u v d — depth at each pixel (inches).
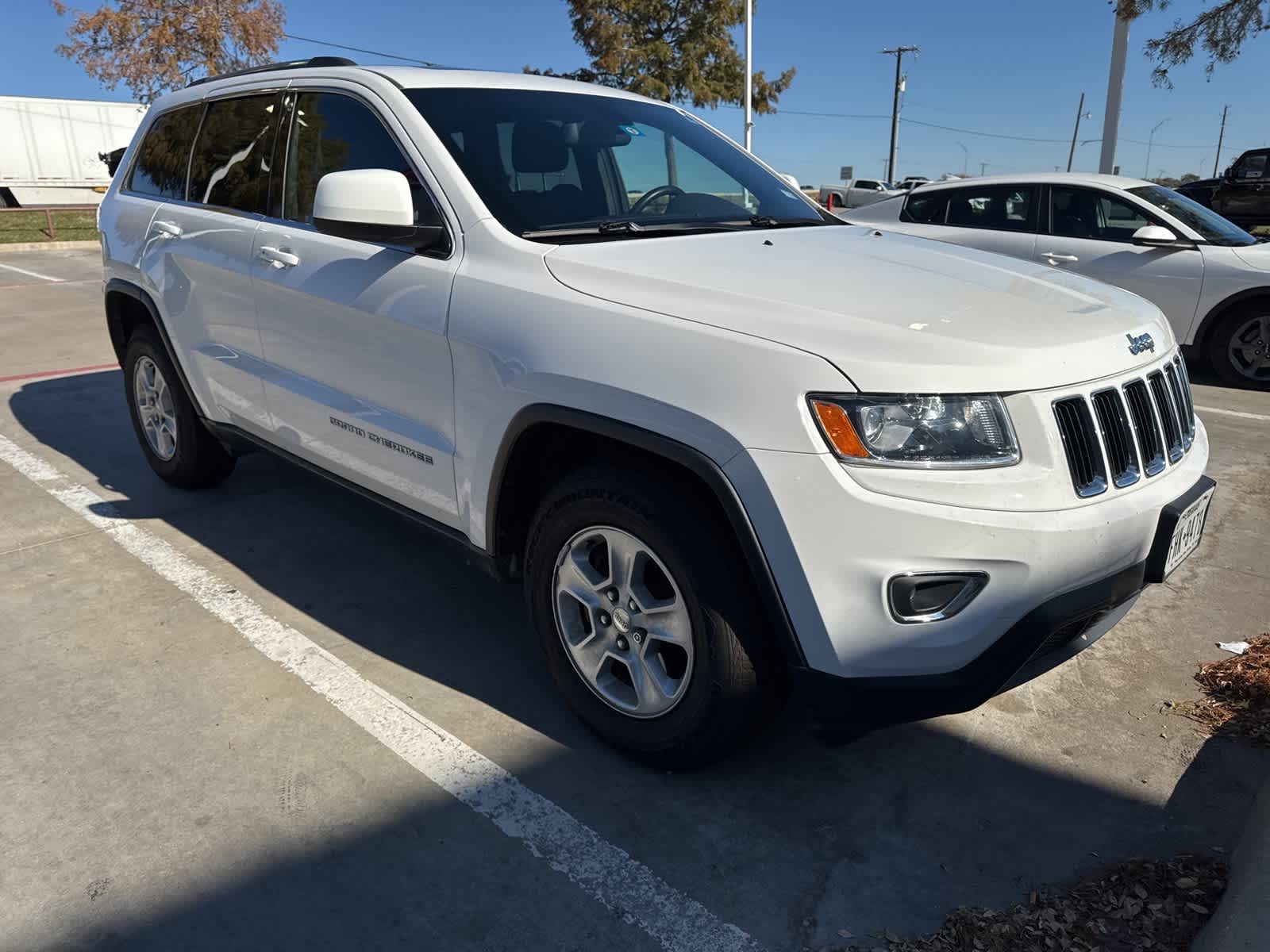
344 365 125.6
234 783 99.7
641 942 81.0
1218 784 102.1
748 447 82.7
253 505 177.8
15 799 96.7
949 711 85.0
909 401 80.3
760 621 89.3
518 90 132.4
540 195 116.9
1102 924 82.0
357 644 128.3
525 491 108.3
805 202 145.3
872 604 81.7
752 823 95.3
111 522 169.2
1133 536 88.8
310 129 135.6
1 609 135.9
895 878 88.4
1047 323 91.3
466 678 120.5
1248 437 232.5
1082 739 110.0
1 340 336.2
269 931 81.3
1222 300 280.7
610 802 98.0
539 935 81.7
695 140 145.9
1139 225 295.0
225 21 1047.6
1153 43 557.0
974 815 97.1
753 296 90.7
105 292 182.1
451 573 150.9
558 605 104.9
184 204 162.6
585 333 94.2
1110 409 89.8
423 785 100.0
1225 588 148.7
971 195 323.6
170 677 119.4
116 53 1018.1
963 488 80.4
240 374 147.9
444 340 107.9
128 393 186.5
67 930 80.8
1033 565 81.7
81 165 1337.4
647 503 91.5
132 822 93.8
